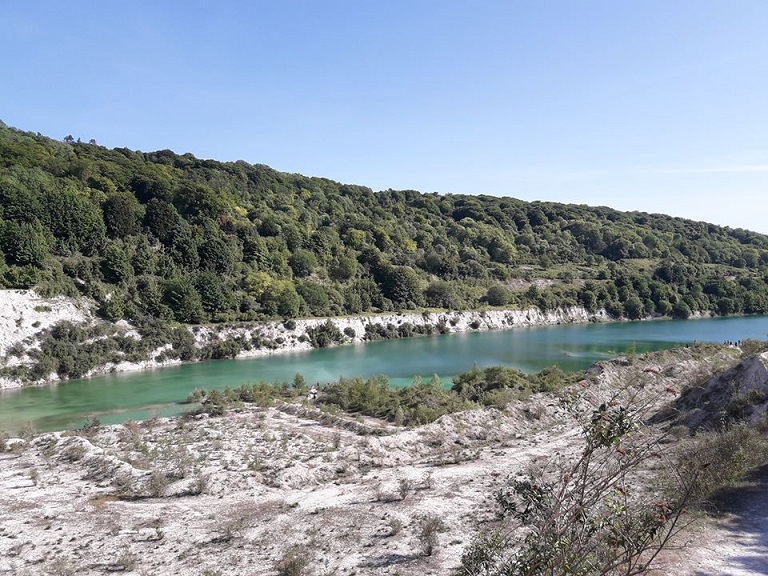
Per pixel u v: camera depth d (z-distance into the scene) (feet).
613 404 21.89
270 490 74.69
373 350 280.51
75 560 50.31
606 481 21.99
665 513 23.02
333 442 100.07
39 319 209.97
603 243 595.88
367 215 543.39
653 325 395.14
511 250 529.86
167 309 254.27
